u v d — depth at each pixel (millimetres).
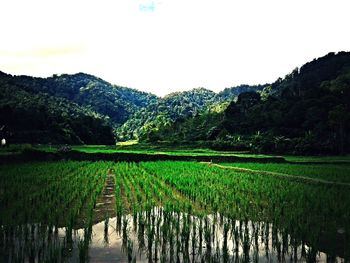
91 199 30609
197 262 17078
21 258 16125
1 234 18688
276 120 144500
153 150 115375
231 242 20281
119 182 42062
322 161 78375
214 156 86812
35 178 42750
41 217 23688
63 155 81625
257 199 31297
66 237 18984
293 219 22391
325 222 23688
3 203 28125
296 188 37000
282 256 18094
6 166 59281
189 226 20875
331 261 17016
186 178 44500
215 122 170625
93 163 73062
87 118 174625
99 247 19328
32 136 128625
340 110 112438
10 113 128875
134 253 18406
